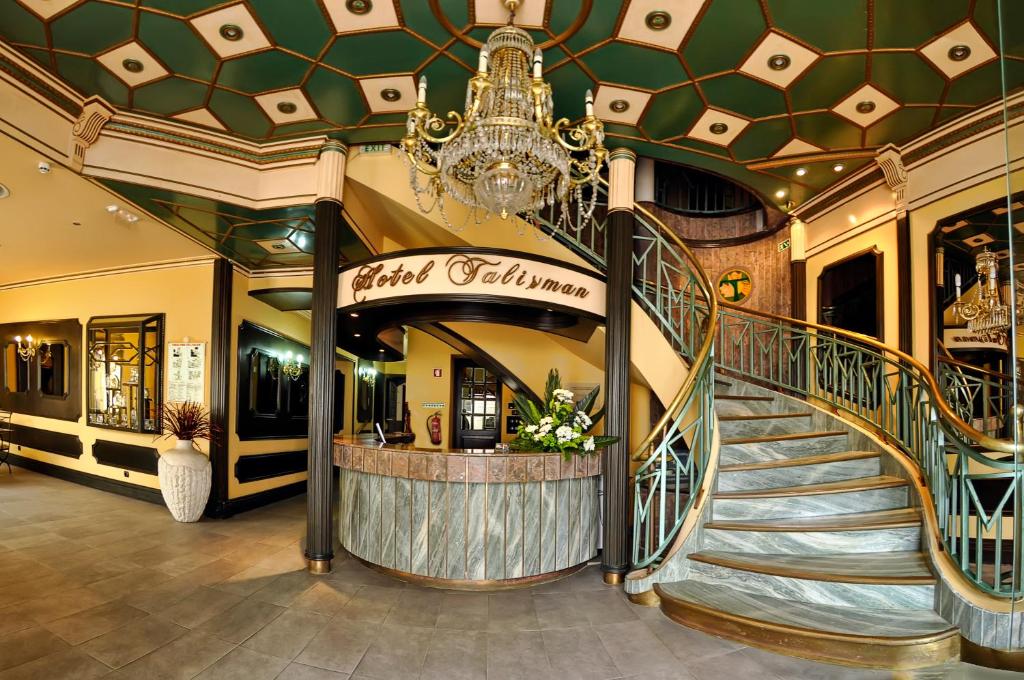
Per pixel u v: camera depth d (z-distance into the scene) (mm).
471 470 3947
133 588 3758
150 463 6539
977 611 2564
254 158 4719
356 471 4543
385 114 4258
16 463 8492
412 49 3455
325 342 4395
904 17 3061
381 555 4184
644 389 6727
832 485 3811
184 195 4457
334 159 4559
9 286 8547
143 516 5848
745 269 6934
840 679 2541
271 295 6734
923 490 3504
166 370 6566
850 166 5039
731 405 5113
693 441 3998
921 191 4605
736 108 4066
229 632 3100
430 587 3939
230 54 3475
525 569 3986
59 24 3125
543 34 3295
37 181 4137
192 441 6020
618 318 4352
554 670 2711
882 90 3812
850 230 5469
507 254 4355
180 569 4191
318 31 3277
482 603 3625
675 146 4668
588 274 4605
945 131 4309
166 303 6723
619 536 4086
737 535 3590
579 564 4320
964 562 2762
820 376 5773
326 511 4277
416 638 3070
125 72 3611
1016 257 2439
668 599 3328
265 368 7160
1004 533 2805
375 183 4855
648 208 7043
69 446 7555
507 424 7996
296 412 7918
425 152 3227
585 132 2912
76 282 7660
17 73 3391
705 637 3043
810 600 3078
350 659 2811
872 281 5316
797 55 3443
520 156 2713
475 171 2887
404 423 7805
